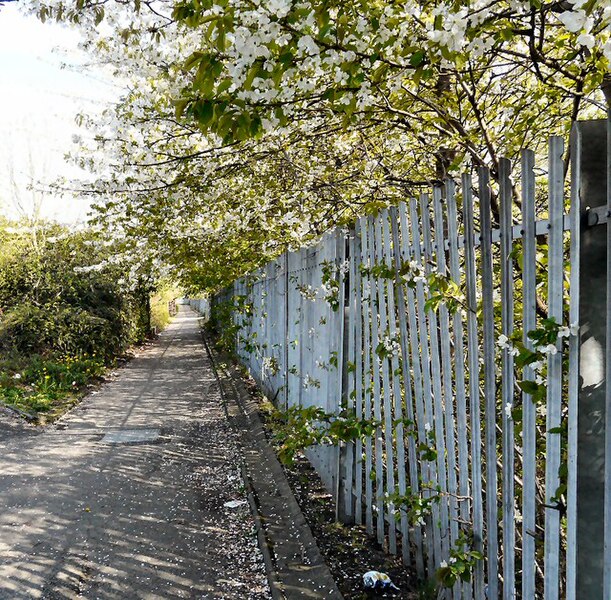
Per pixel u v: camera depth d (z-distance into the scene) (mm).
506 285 2262
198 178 5387
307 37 2389
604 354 1819
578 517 1839
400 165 5250
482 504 2631
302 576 3527
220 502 5113
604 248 1808
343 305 4336
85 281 15391
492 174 3611
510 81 4316
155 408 9789
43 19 2814
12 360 12094
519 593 2693
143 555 4082
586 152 1812
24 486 5668
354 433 3766
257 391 10117
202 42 3500
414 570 3418
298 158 5727
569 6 2820
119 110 4727
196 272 14734
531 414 2137
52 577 3775
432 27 2742
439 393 2955
